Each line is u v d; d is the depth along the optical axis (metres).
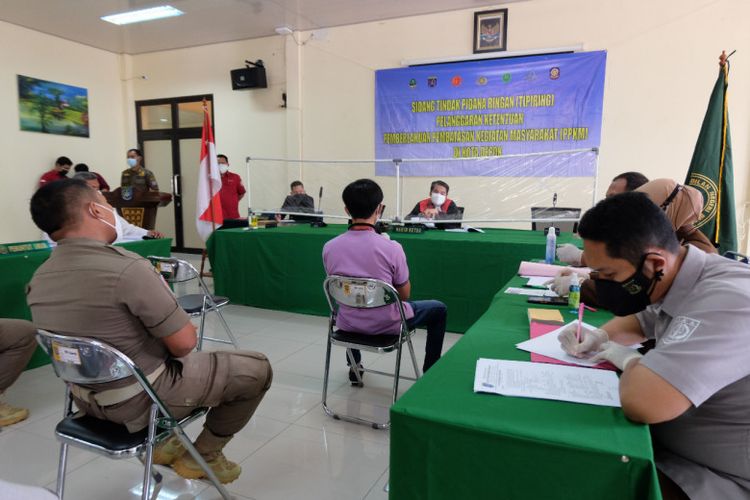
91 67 6.54
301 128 5.99
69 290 1.18
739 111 4.34
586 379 0.99
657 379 0.78
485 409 0.87
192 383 1.34
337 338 2.04
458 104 5.24
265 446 1.91
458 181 5.34
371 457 1.84
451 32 5.17
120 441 1.22
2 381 2.01
